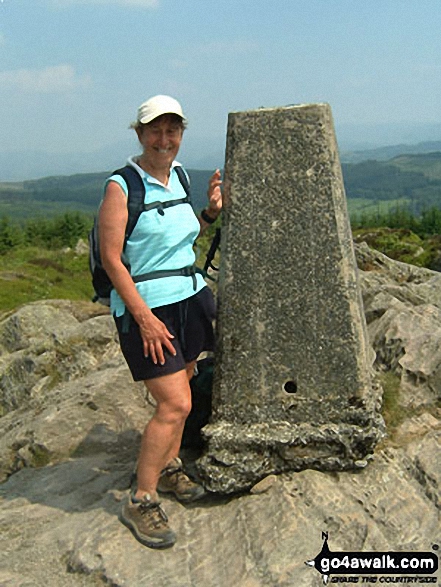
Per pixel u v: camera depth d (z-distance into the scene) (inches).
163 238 83.2
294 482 91.7
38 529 92.0
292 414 94.3
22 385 187.6
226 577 79.2
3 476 122.7
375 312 145.6
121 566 81.3
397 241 791.1
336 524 85.2
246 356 94.5
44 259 846.5
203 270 103.0
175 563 82.1
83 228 1296.8
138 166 83.4
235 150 93.6
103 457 115.0
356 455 93.2
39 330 262.2
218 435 93.1
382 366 126.2
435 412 115.9
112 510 92.1
